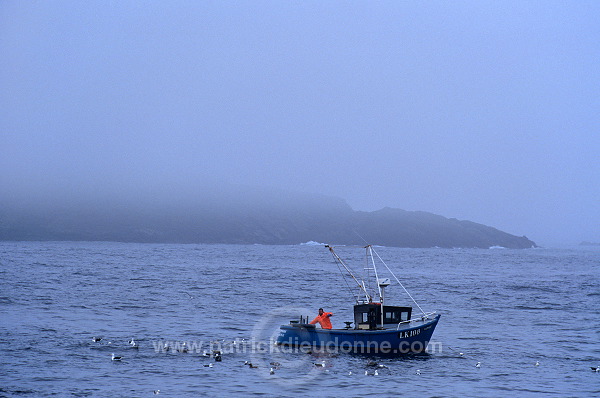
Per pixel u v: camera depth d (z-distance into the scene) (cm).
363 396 5472
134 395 5328
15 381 5638
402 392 5622
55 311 10075
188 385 5672
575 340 8381
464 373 6356
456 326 9469
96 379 5781
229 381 5838
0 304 10781
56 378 5775
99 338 7500
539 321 10212
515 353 7400
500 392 5678
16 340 7381
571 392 5709
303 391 5581
